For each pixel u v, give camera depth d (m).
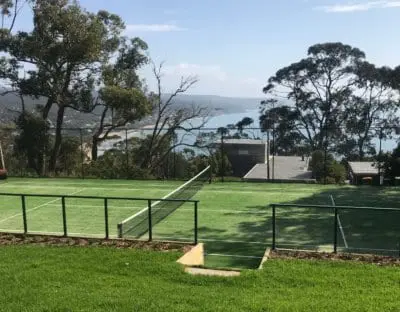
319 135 54.94
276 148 61.41
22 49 35.94
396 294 8.34
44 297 8.21
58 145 37.00
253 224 17.70
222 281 9.25
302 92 60.53
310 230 16.72
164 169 37.56
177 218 18.67
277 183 28.48
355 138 53.31
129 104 37.16
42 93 37.47
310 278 9.33
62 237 13.19
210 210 20.22
